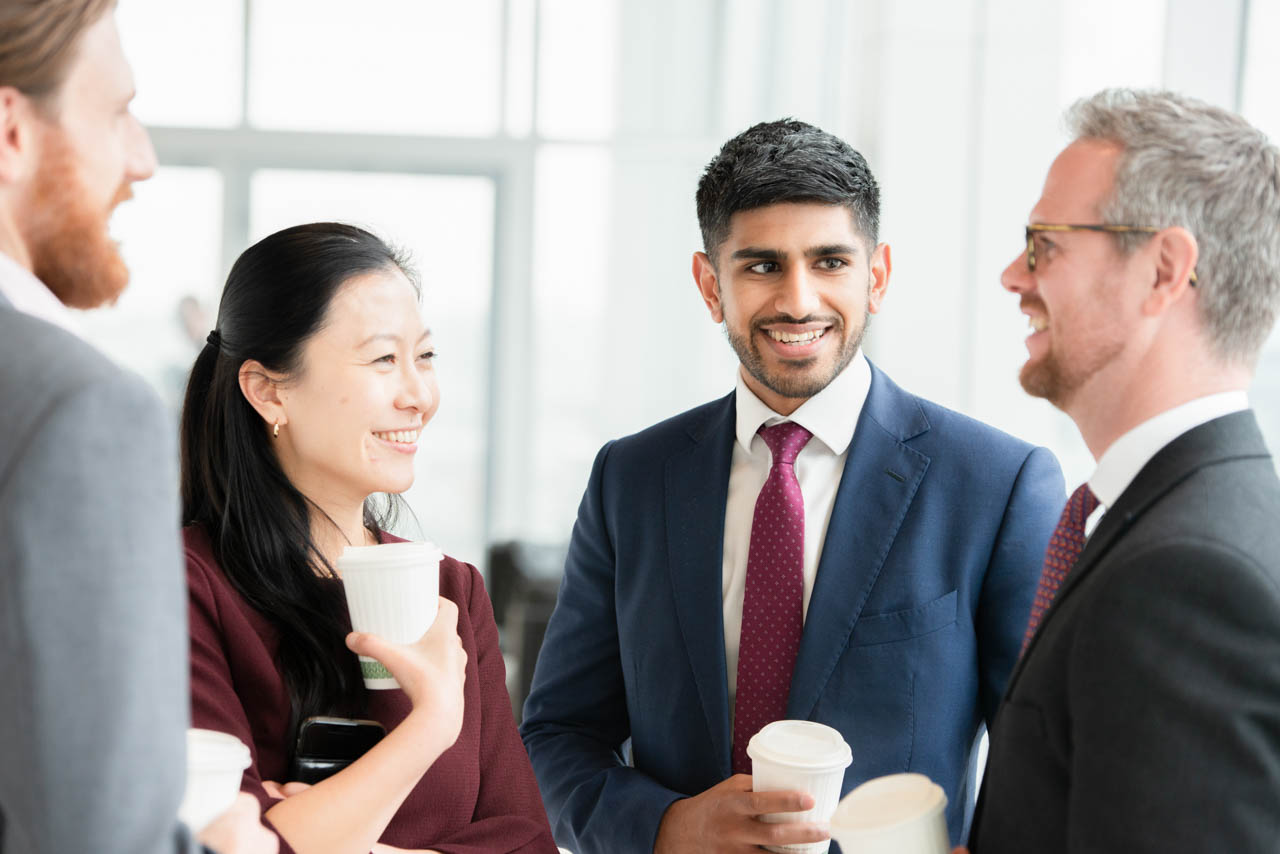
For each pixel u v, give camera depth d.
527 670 4.03
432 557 1.25
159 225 6.27
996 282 5.00
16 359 0.82
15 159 0.92
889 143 4.98
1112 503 1.04
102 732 0.77
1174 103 1.06
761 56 6.30
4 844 0.82
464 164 6.34
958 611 1.50
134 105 6.29
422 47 6.36
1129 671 0.88
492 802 1.45
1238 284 1.01
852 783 1.47
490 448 6.39
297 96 6.35
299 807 1.15
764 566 1.54
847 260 1.48
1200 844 0.84
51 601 0.76
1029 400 4.99
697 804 1.40
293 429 1.42
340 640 1.40
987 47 4.93
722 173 1.51
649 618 1.62
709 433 1.67
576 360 6.40
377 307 1.40
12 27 0.89
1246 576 0.87
